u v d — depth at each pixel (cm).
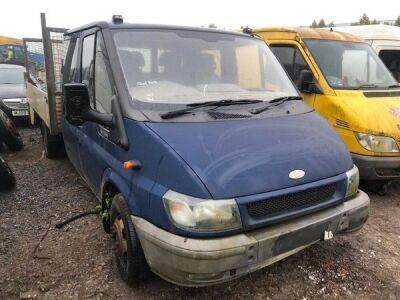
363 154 490
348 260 369
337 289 327
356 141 494
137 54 344
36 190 534
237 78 382
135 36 355
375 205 507
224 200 250
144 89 325
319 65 573
